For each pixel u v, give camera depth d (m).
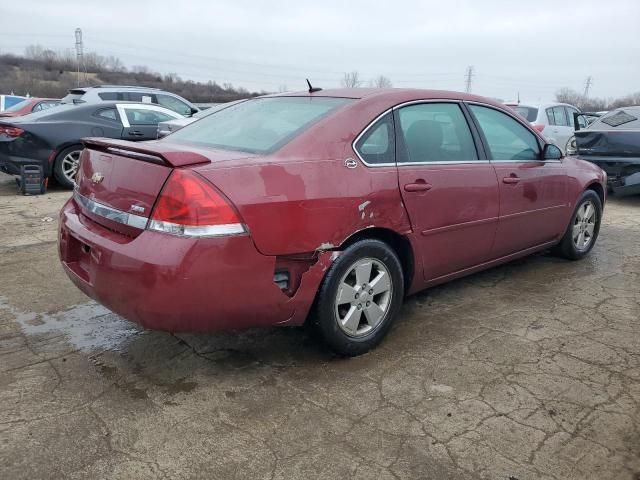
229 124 3.61
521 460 2.39
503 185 4.05
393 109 3.48
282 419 2.67
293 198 2.82
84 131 8.73
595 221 5.37
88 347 3.38
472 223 3.83
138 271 2.59
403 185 3.32
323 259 2.99
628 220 7.18
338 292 3.10
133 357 3.27
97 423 2.62
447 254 3.74
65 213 3.31
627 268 5.06
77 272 3.09
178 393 2.89
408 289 3.63
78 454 2.41
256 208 2.69
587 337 3.57
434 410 2.75
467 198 3.75
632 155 7.61
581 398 2.86
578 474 2.30
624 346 3.45
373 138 3.31
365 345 3.30
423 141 3.61
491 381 3.02
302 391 2.92
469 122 3.98
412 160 3.48
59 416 2.67
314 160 3.00
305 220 2.86
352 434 2.56
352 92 3.63
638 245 5.90
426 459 2.39
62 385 2.95
